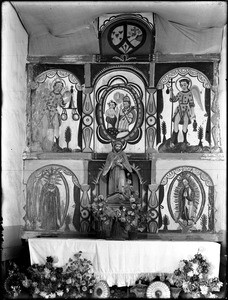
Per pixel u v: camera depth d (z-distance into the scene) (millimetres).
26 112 6977
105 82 7027
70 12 6578
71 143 6953
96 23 6816
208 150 6805
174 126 6879
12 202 6523
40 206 6852
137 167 6848
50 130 6977
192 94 6906
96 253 5961
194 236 6680
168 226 6730
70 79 7043
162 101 6934
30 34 6996
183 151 6832
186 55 6934
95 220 6465
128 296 6043
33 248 6066
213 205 6727
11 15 6465
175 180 6793
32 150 6941
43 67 7066
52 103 7008
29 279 6000
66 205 6848
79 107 7008
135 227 6180
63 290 5875
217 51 6879
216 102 6859
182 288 5977
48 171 6910
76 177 6879
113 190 6613
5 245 6223
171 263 5910
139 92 6984
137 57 6980
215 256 5926
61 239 6062
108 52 7012
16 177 6672
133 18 6758
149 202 6785
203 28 6734
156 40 6875
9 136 6477
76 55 7031
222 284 5898
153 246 5930
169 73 6957
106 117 6984
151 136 6891
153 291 5914
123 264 5914
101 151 6926
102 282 5902
